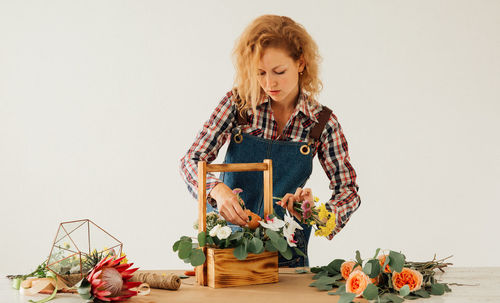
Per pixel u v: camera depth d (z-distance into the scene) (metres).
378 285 1.40
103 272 1.29
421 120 3.67
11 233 3.66
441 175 3.66
